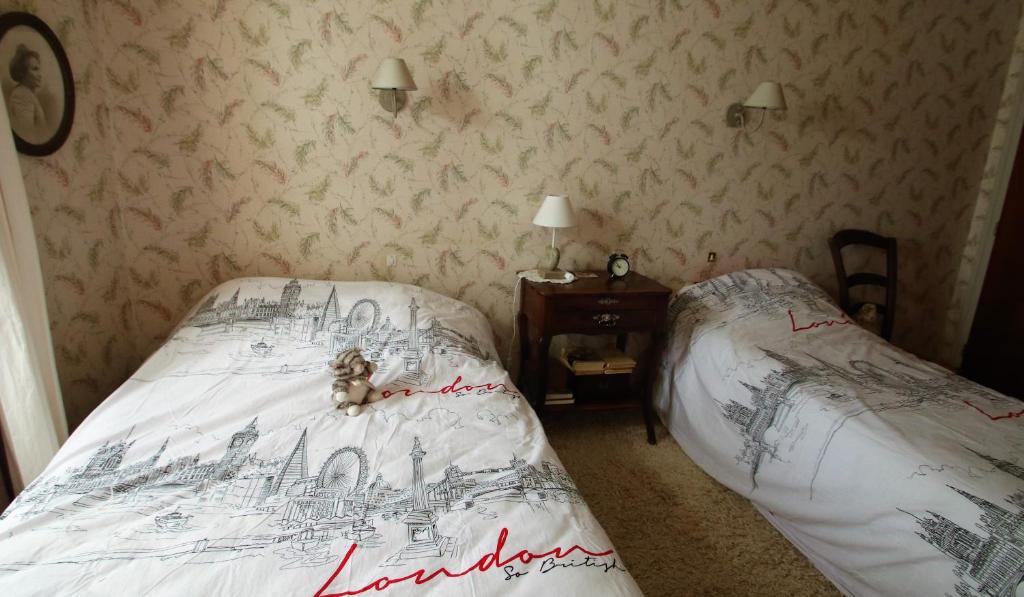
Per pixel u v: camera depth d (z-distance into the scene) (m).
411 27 2.14
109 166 2.02
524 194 2.43
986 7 2.67
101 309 2.01
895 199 2.87
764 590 1.58
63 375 1.83
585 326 2.23
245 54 2.04
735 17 2.43
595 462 2.23
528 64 2.28
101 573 0.91
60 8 1.75
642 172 2.53
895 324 3.11
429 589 0.91
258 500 1.14
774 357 2.06
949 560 1.26
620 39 2.34
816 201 2.78
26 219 1.44
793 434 1.78
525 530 1.07
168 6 1.95
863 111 2.70
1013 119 2.79
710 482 2.11
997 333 2.91
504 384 1.76
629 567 1.65
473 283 2.49
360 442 1.38
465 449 1.37
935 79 2.72
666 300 2.27
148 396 1.51
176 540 1.01
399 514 1.11
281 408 1.50
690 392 2.32
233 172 2.14
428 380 1.73
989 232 2.94
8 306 1.37
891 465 1.45
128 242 2.12
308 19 2.05
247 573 0.92
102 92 1.96
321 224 2.27
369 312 1.98
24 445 1.44
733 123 2.55
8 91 1.53
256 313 1.91
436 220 2.37
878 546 1.43
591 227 2.55
